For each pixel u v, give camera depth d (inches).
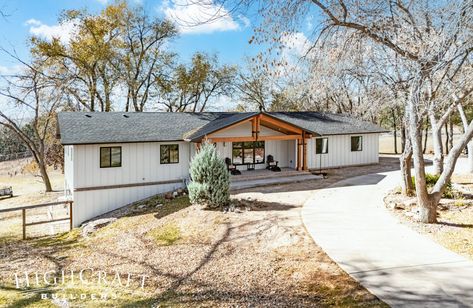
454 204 482.6
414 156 416.2
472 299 237.9
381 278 277.1
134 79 1326.3
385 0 394.0
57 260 410.9
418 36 386.9
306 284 279.7
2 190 1014.4
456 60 412.2
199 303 259.0
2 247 515.5
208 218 491.2
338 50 430.3
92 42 1200.8
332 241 368.2
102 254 414.9
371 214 471.8
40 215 765.3
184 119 888.9
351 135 994.1
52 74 1141.7
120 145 706.8
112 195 703.1
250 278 299.7
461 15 324.8
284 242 375.6
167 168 761.6
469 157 789.2
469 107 941.8
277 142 914.1
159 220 530.0
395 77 443.5
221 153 831.7
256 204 550.0
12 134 1403.8
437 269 289.3
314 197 593.9
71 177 726.5
